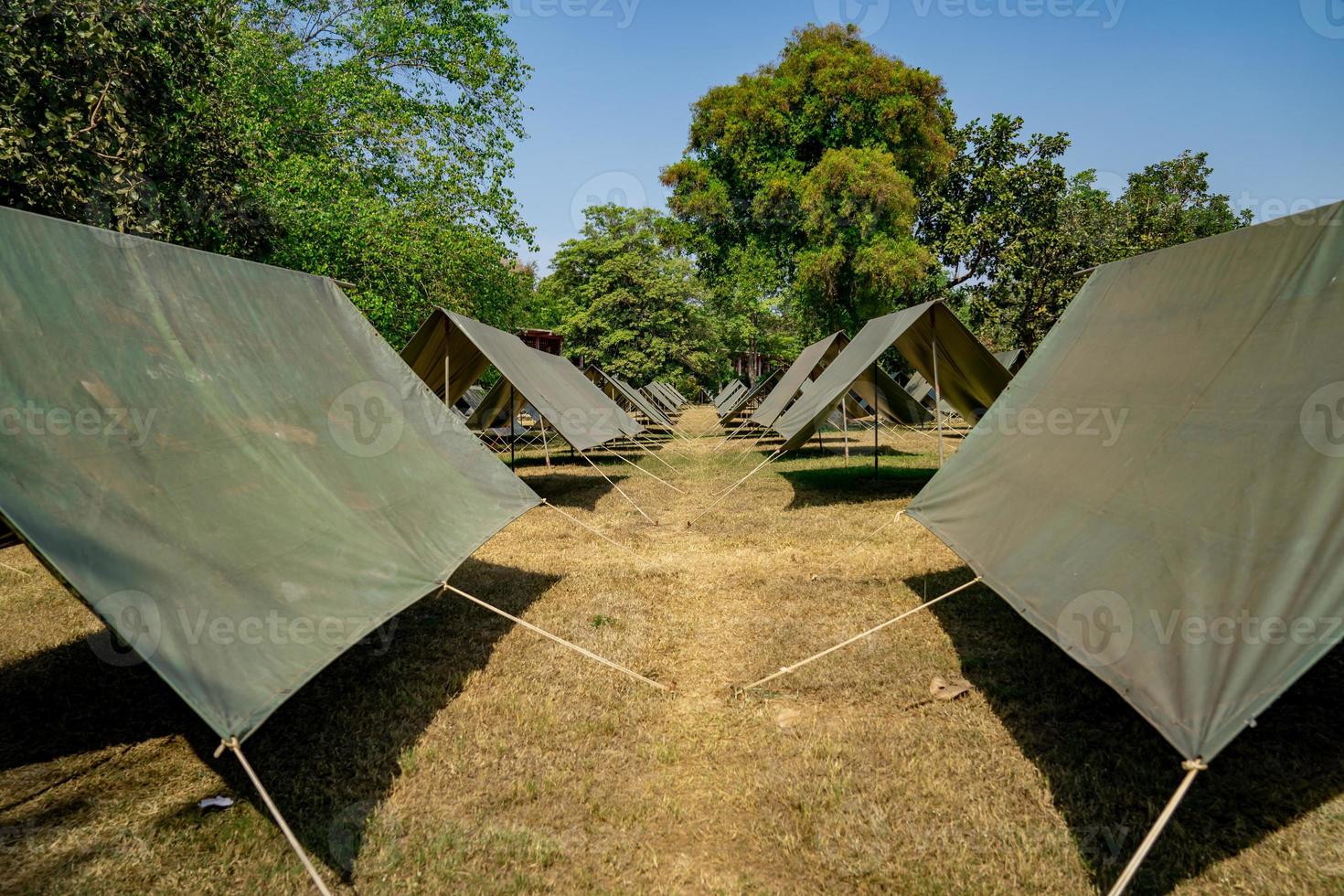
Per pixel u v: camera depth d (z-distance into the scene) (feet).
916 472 39.93
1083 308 17.81
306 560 11.27
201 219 30.91
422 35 50.44
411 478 16.03
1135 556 10.10
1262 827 8.87
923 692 13.08
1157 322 14.12
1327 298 10.35
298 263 39.27
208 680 8.24
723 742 11.64
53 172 23.31
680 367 124.57
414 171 48.32
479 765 10.98
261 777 10.69
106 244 12.49
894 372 99.19
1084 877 8.21
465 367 39.40
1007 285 79.66
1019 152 85.92
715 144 93.66
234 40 34.37
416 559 13.39
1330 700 12.07
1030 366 18.28
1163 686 7.77
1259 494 9.12
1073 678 13.35
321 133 45.57
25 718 12.65
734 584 19.84
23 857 8.80
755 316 140.05
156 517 9.72
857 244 80.23
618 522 28.45
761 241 91.50
